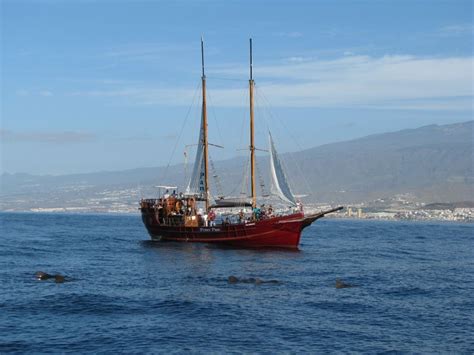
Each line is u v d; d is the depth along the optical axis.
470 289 57.69
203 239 99.38
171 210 105.50
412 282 61.75
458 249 107.94
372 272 69.44
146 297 51.88
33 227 176.62
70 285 58.12
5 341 38.72
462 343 38.81
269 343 38.56
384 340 39.34
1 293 53.44
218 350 37.16
